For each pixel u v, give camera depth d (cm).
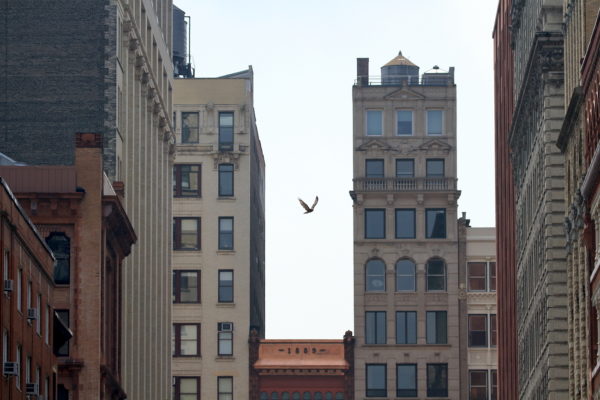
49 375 10706
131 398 14188
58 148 13188
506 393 17775
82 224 11919
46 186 11931
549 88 13100
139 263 14662
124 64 13875
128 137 14125
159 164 16188
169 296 16975
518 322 16112
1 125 13212
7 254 9138
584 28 11444
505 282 17888
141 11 14888
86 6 13288
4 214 8962
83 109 13225
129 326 14050
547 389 13188
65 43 13275
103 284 12112
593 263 10888
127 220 12719
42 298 10325
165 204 16725
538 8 13762
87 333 11862
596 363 10725
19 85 13250
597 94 10425
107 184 12475
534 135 14175
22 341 9581
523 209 15388
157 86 15712
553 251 12975
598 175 10325
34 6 13312
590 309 10888
